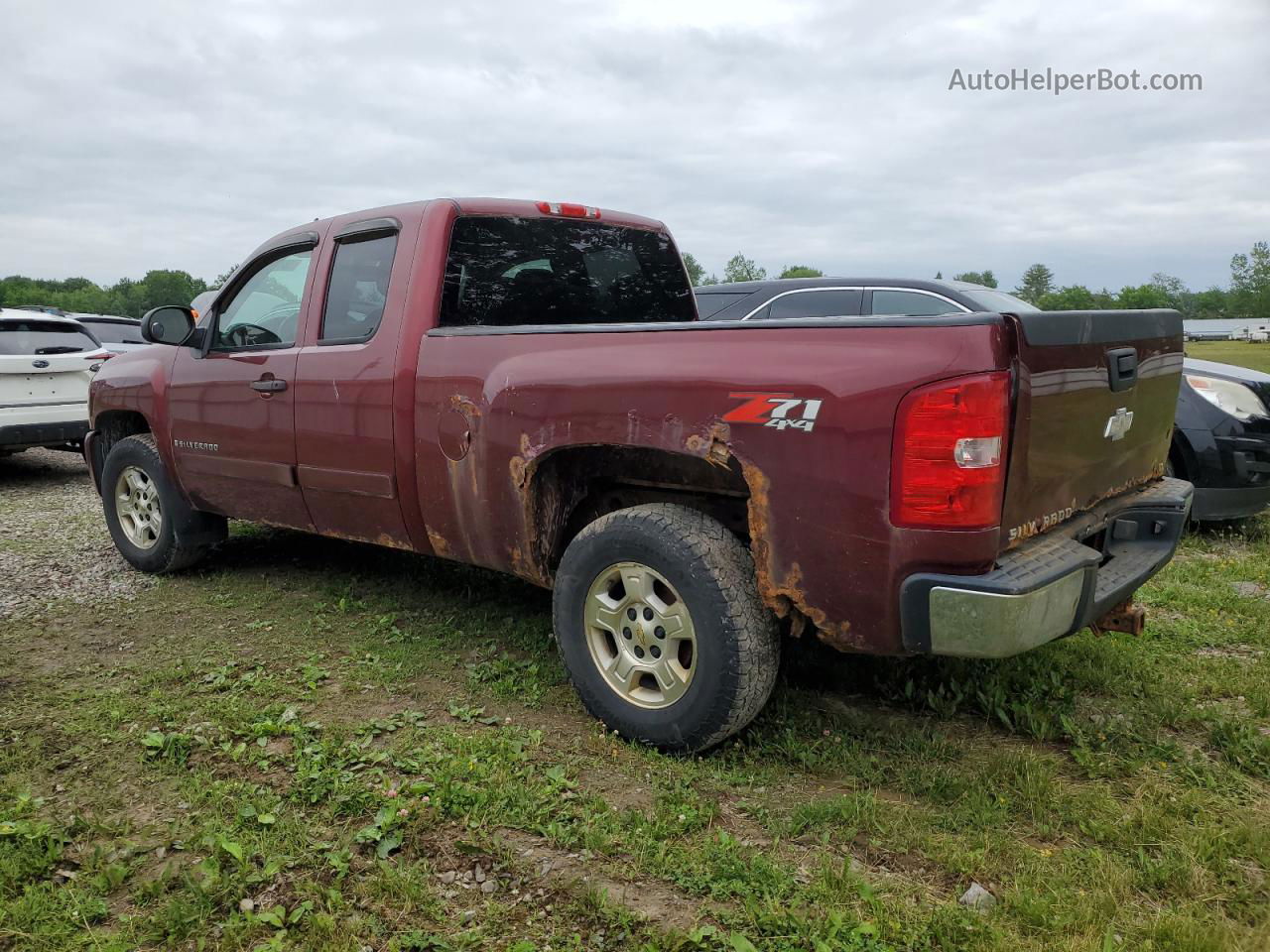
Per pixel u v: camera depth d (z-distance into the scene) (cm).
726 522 347
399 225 397
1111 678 370
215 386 473
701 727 298
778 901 230
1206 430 620
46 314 925
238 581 525
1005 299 691
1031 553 273
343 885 241
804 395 270
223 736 323
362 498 410
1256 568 557
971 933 219
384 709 352
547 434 329
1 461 1094
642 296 478
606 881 243
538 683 373
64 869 251
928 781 292
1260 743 315
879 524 261
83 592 510
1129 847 258
